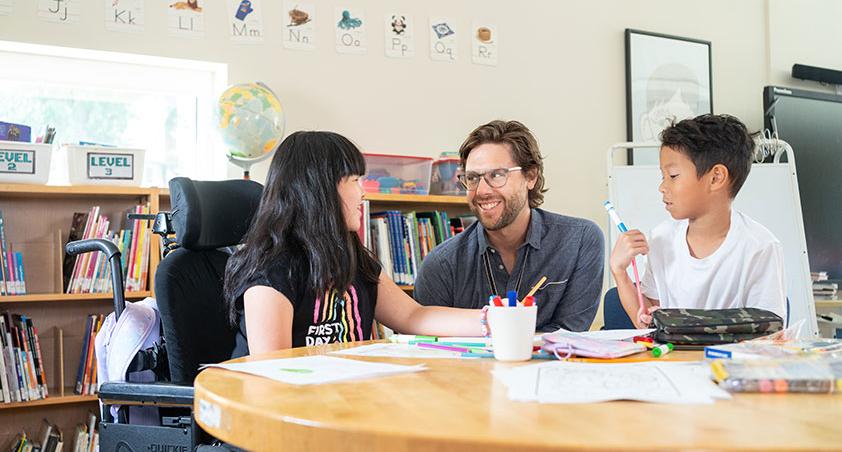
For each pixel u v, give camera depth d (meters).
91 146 2.72
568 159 3.77
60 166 2.95
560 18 3.78
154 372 1.74
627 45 3.92
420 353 1.29
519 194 2.04
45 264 2.85
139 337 1.74
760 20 4.34
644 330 1.42
